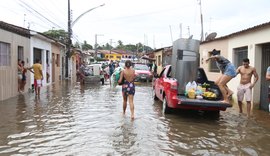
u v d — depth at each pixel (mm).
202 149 6914
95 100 14109
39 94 15375
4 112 10797
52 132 8094
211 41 17891
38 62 15297
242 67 10805
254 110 11930
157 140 7516
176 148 6934
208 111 10883
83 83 23484
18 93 15828
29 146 6883
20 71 15750
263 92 11953
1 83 13516
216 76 16750
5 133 7953
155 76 13289
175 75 11070
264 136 8070
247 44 12977
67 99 14367
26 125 8852
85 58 59688
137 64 29703
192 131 8508
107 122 9312
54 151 6559
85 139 7469
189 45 10969
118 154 6418
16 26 16625
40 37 19719
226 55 15680
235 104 13461
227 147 7094
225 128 8922
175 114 10891
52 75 25844
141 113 10930
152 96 16094
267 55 11758
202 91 10641
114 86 20562
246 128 8938
